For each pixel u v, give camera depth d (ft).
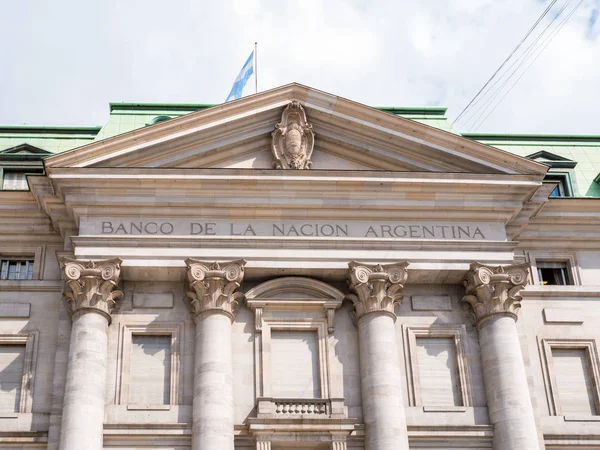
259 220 134.31
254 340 130.41
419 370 132.05
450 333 134.00
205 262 129.49
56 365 127.65
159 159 134.82
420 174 135.03
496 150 136.87
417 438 127.13
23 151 147.33
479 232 136.77
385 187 135.03
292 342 131.85
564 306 140.15
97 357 124.47
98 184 131.64
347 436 124.98
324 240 132.67
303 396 128.98
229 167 136.67
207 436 120.98
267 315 131.85
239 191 133.59
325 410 126.00
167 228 132.36
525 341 135.44
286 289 132.98
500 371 128.77
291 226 134.21
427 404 130.21
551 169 153.07
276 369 130.11
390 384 126.52
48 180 133.59
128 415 124.57
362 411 127.65
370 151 138.51
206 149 136.05
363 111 137.28
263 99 137.08
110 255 129.39
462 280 135.54
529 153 158.20
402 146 138.31
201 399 123.34
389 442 123.13
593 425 132.87
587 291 141.08
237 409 126.72
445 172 135.03
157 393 127.34
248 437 124.57
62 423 120.88
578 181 153.58
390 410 124.98
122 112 151.94
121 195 132.67
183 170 132.16
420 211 136.26
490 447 127.54
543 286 140.46
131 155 133.59
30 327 131.64
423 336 133.80
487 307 132.57
